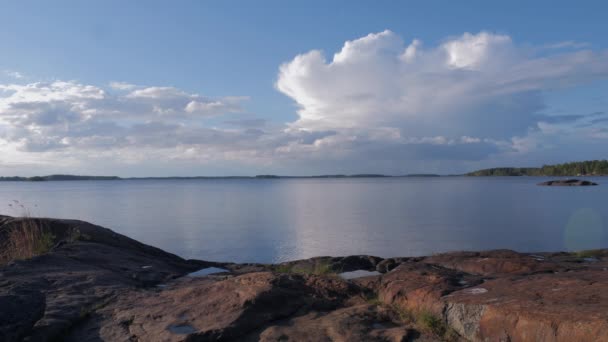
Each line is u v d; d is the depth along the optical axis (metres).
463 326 5.27
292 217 40.12
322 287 7.11
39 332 5.58
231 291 6.68
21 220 12.81
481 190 93.19
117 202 63.97
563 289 5.54
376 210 46.47
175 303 6.70
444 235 27.34
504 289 5.92
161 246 24.66
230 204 58.94
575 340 4.16
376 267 13.86
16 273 8.26
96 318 6.37
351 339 5.11
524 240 25.19
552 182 116.31
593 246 22.92
